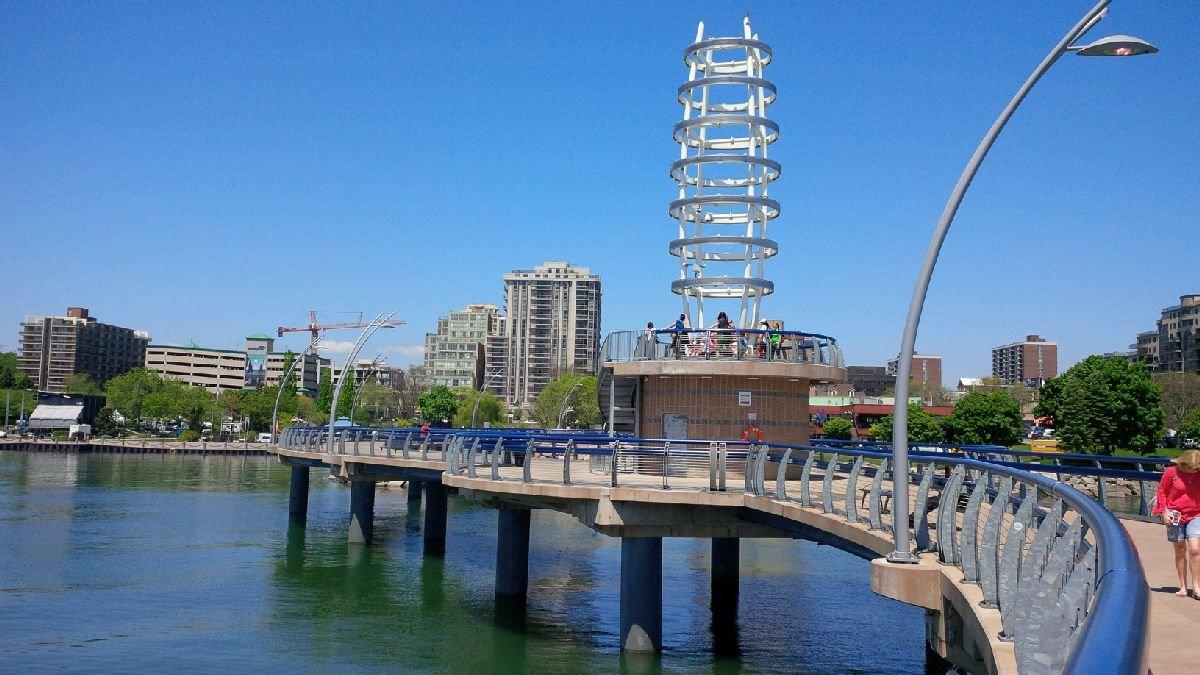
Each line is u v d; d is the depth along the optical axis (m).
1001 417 103.75
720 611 29.36
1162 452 90.31
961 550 11.76
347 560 38.59
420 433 41.09
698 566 38.28
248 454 139.12
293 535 45.84
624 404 36.97
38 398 179.25
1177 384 106.38
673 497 22.09
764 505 20.58
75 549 40.06
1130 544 4.78
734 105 34.72
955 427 106.81
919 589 12.35
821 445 34.50
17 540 42.16
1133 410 83.12
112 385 173.50
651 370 28.81
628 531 23.23
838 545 19.05
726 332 29.50
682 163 33.03
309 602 30.31
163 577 34.12
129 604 29.56
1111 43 11.58
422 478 37.16
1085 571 5.86
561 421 132.88
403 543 43.75
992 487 19.14
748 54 34.25
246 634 25.95
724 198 32.53
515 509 30.75
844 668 22.97
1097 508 6.73
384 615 28.48
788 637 26.03
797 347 30.02
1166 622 9.26
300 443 50.16
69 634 25.67
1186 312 181.88
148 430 187.50
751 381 29.05
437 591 32.34
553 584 33.69
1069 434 85.19
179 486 75.25
